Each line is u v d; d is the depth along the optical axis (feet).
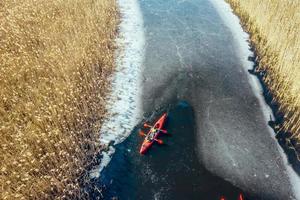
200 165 32.32
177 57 46.93
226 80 43.14
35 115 32.76
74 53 41.06
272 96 40.52
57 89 33.99
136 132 35.60
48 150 30.12
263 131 36.01
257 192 30.01
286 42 44.01
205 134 35.53
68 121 33.06
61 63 39.29
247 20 56.13
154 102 39.50
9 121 31.53
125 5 60.59
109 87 40.96
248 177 31.24
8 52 41.83
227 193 29.89
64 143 31.35
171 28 54.03
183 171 31.73
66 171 29.17
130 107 38.55
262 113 38.29
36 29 45.55
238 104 39.52
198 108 38.88
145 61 45.96
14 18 46.91
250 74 44.37
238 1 60.39
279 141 34.86
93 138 33.71
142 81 42.50
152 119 37.29
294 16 49.55
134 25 54.24
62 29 46.01
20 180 27.55
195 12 59.67
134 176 31.14
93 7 52.95
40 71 38.06
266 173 31.63
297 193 30.17
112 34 50.26
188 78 43.16
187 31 53.36
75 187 27.96
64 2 52.21
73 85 37.09
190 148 34.01
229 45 50.31
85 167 30.78
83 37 44.88
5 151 28.17
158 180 30.89
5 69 37.42
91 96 38.24
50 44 42.91
